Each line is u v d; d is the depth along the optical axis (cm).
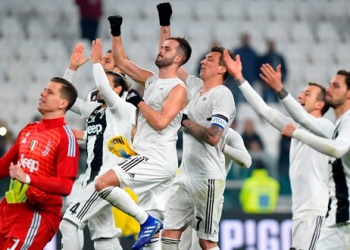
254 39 4175
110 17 1736
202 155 1645
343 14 4328
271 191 2639
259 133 3559
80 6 3978
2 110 3834
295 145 1856
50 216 1507
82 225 1755
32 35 4106
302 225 1827
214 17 4228
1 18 4153
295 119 1491
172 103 1614
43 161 1484
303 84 4053
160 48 1781
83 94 3806
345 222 1510
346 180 1511
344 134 1459
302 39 4209
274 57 3675
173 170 1664
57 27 4131
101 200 1755
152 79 1697
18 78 3956
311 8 4325
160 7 1808
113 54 1742
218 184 1658
